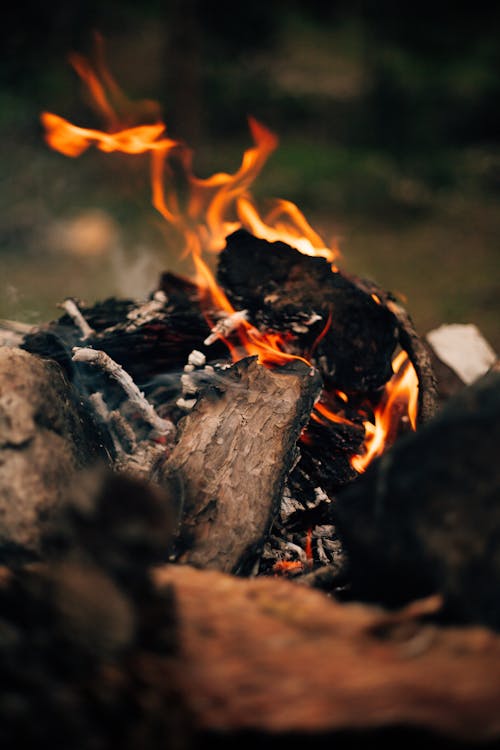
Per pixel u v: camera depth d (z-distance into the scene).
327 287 3.40
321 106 13.76
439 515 1.83
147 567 1.69
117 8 15.25
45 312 6.34
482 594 1.73
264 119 13.11
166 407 3.23
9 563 2.07
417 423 3.24
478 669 1.52
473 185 10.91
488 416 1.88
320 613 1.79
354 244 8.70
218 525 2.38
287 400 2.75
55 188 9.27
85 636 1.58
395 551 1.86
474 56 17.14
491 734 1.37
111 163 10.48
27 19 13.83
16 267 7.45
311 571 2.70
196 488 2.47
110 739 1.43
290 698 1.48
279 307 3.31
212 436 2.63
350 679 1.52
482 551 1.76
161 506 1.64
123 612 1.60
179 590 1.89
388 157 11.95
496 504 1.79
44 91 12.30
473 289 7.26
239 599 1.87
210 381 3.07
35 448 2.21
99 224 8.40
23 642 1.57
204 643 1.65
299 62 16.25
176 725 1.45
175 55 10.90
